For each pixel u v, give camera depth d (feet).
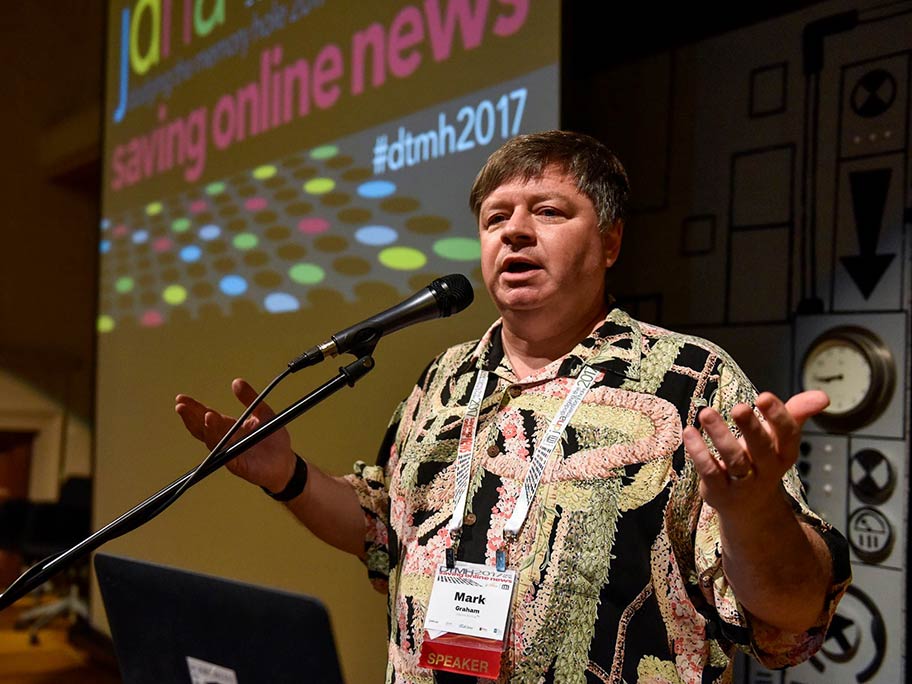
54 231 22.08
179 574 3.14
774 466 2.73
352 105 8.04
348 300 7.88
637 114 8.03
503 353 4.16
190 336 10.03
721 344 7.34
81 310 22.30
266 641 2.92
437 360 4.50
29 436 21.39
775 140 7.08
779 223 7.02
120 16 12.14
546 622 3.52
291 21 8.91
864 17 6.59
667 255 7.77
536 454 3.70
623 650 3.47
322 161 8.31
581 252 3.81
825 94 6.79
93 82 22.49
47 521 15.55
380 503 4.51
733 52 7.37
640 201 7.98
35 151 21.90
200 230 9.99
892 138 6.41
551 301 3.79
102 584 3.43
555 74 6.21
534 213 3.84
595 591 3.51
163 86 10.96
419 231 7.22
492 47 6.71
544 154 3.87
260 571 8.73
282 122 8.87
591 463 3.61
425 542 3.89
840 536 3.20
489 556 3.68
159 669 3.28
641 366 3.73
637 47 8.01
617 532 3.52
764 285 7.09
